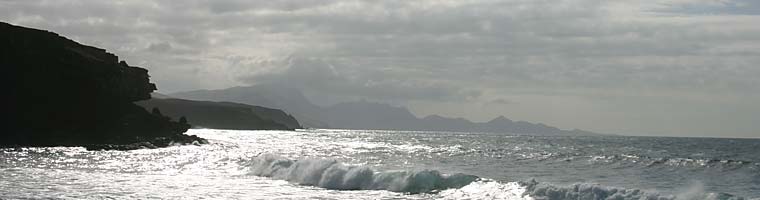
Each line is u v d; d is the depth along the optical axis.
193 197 30.84
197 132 192.50
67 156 60.25
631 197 27.28
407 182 33.69
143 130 93.62
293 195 31.86
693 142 173.75
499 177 43.50
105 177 39.44
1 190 31.64
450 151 86.00
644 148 112.56
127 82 96.06
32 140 79.94
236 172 44.25
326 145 104.88
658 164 58.00
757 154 89.38
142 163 52.59
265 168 43.81
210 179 39.31
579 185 29.14
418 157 68.50
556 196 28.97
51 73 86.31
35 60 86.00
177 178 39.66
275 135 186.25
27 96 84.25
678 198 27.80
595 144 141.12
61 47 90.25
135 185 35.19
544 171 49.44
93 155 62.97
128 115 94.38
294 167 40.94
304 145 103.19
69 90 87.06
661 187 37.19
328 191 33.38
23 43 86.56
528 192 30.00
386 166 53.03
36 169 44.16
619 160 63.75
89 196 30.19
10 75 83.44
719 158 74.12
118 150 74.44
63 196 29.97
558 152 86.62
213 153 70.00
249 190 33.75
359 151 82.56
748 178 43.75
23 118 83.00
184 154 67.06
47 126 84.25
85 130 86.75
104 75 90.81
